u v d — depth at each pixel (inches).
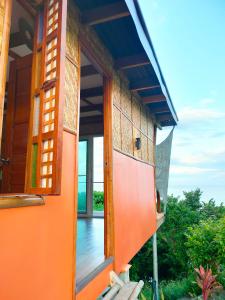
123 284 142.9
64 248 96.3
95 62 141.3
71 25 115.6
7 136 113.7
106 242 143.9
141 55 162.9
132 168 203.0
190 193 701.3
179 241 530.3
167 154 316.5
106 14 122.4
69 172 104.6
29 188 79.7
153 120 296.2
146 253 524.4
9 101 116.8
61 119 72.8
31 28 123.4
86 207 311.6
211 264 368.2
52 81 75.7
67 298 95.7
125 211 175.9
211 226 402.6
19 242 74.3
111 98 158.2
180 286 395.9
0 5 72.7
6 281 69.1
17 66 118.2
